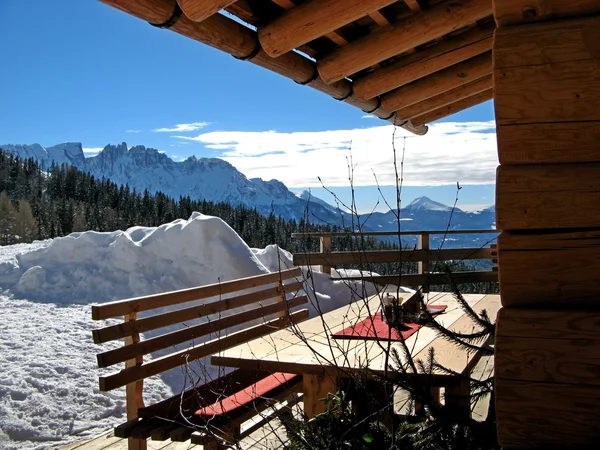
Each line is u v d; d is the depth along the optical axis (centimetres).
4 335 608
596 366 125
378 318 404
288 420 282
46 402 455
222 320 410
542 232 133
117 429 292
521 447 130
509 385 130
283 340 332
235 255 756
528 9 132
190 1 288
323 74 440
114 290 754
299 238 755
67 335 617
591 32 127
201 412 287
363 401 248
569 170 129
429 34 413
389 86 509
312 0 348
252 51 380
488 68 531
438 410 205
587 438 125
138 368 332
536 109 130
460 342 209
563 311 128
